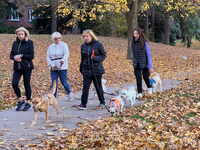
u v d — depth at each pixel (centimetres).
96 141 373
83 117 532
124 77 1144
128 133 416
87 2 1700
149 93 713
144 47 657
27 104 604
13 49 590
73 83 961
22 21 3528
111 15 2814
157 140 388
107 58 1750
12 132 433
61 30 3180
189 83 914
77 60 1550
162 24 3584
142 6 1870
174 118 518
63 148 363
